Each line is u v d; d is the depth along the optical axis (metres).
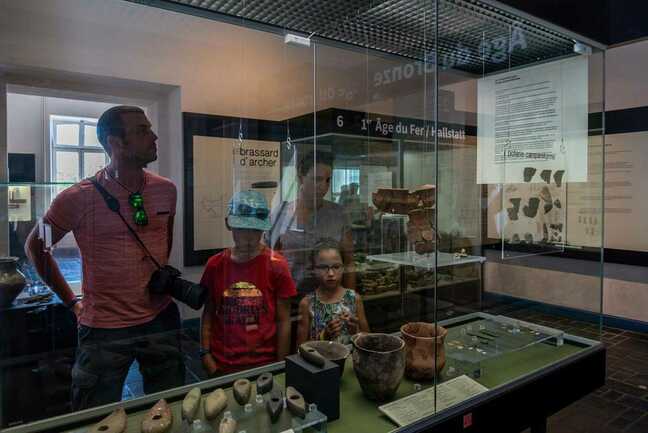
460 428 1.26
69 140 1.18
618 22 1.84
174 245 1.37
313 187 1.88
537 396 1.53
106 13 1.29
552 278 2.02
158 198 1.33
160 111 1.41
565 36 1.79
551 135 1.95
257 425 0.98
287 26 1.75
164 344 1.27
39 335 1.09
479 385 1.41
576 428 2.40
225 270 1.44
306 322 1.53
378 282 1.72
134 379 1.21
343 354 1.32
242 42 1.67
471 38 1.82
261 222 1.53
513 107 1.99
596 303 1.96
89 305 1.17
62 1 1.21
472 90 1.97
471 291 1.88
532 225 2.01
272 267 1.50
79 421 1.05
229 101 1.62
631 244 3.99
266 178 1.73
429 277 1.70
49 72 1.18
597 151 2.04
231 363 1.36
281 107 1.81
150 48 1.39
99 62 1.28
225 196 1.54
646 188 3.86
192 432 0.95
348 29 1.79
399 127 1.92
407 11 1.62
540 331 1.83
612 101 3.98
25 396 1.06
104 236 1.21
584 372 1.75
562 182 2.00
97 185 1.21
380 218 1.82
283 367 1.36
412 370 1.31
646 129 3.81
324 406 1.12
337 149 1.97
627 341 3.74
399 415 1.16
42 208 1.12
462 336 1.69
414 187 1.83
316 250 1.68
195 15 1.50
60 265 1.14
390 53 1.95
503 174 2.00
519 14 1.58
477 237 1.92
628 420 2.48
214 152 1.55
